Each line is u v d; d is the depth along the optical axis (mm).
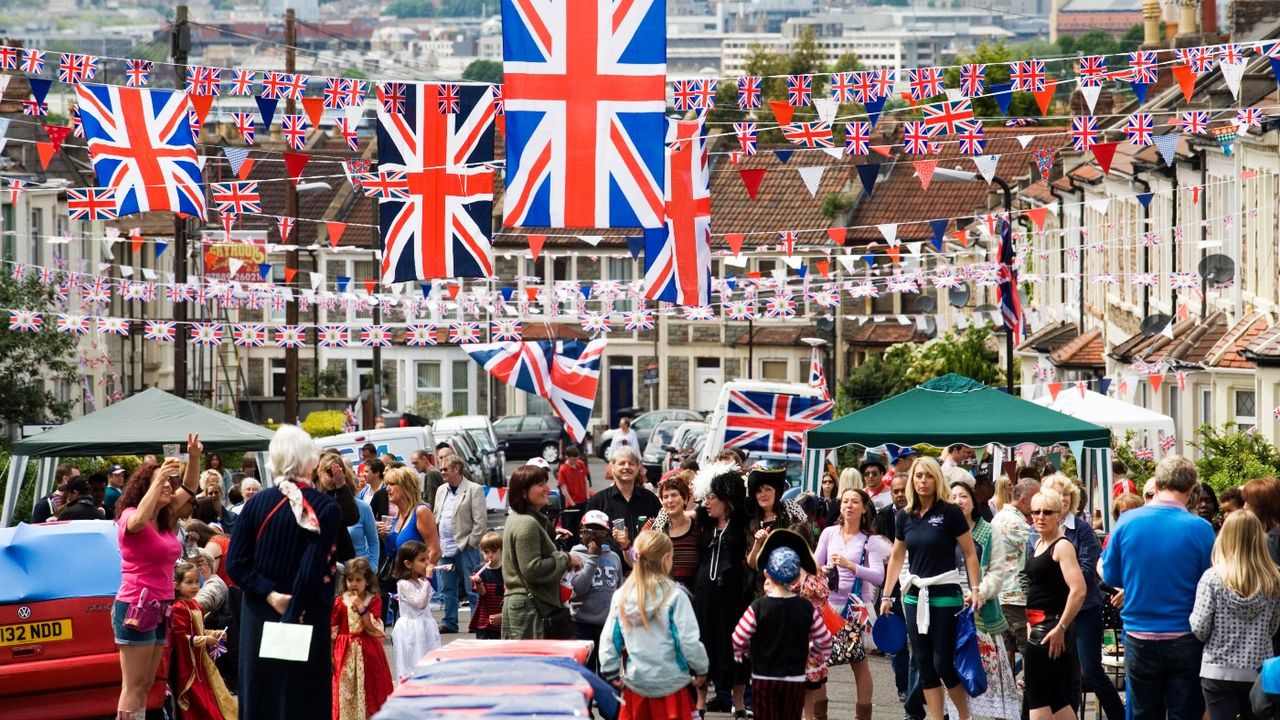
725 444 63438
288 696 22469
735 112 164250
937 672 26844
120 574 27188
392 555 38469
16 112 87188
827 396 66500
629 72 32625
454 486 42219
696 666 23438
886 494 39469
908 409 35531
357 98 36938
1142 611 23672
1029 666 26094
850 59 188875
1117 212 79125
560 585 28031
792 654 24953
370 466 42031
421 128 37500
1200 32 92750
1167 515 23781
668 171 36781
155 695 26766
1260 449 50406
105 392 98062
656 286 36938
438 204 37719
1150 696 23766
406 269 37844
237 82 36688
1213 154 64188
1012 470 50219
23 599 26500
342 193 136125
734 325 139750
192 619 27172
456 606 42156
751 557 28156
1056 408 47500
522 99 32656
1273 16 78562
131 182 37000
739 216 130750
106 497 40969
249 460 48312
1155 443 67750
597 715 28031
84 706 26719
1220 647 22609
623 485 31812
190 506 27328
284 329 60469
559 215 32719
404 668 31188
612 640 23516
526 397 144875
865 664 27828
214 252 86125
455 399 144125
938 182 128625
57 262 79062
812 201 131250
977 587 26844
